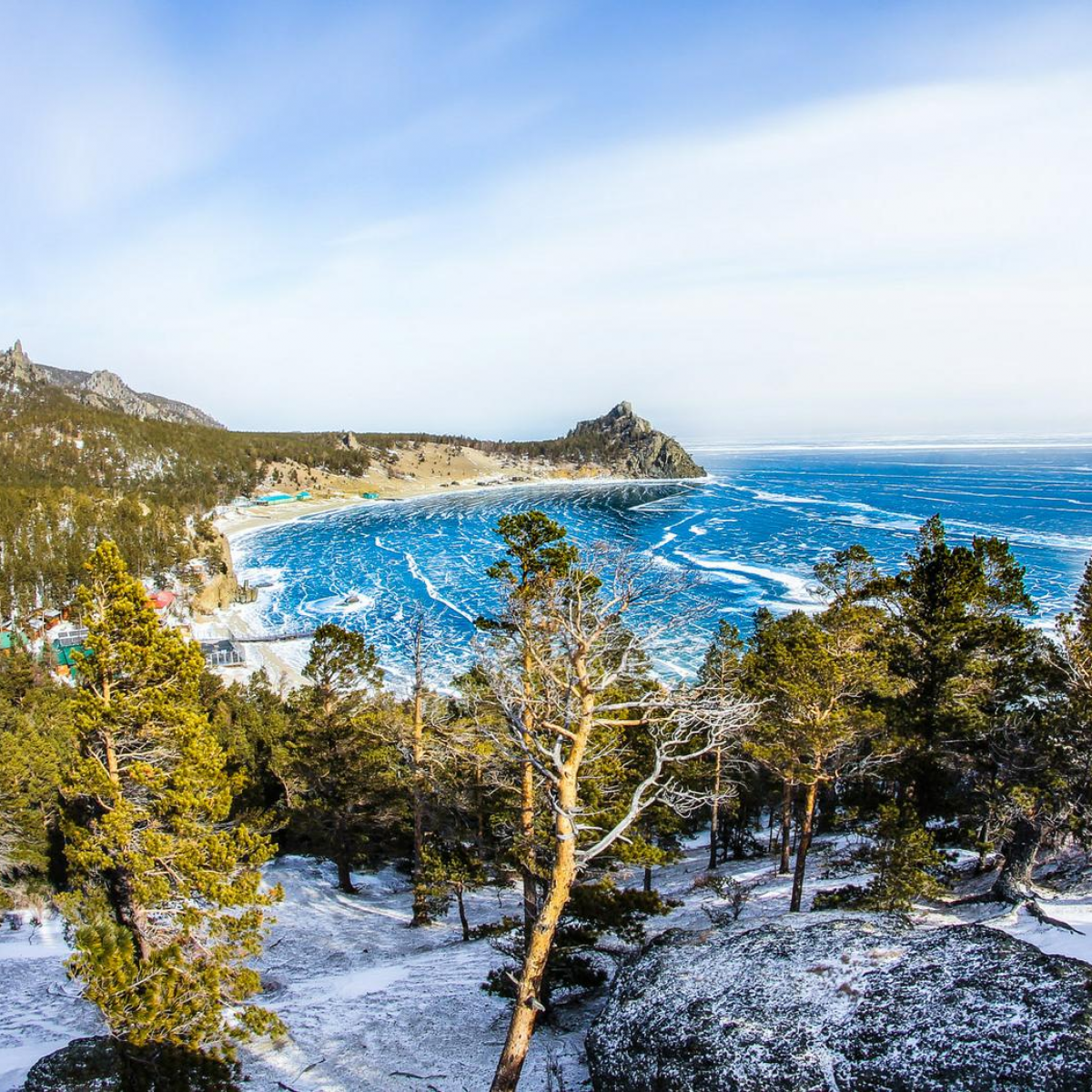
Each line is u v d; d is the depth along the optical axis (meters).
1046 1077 8.20
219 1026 14.73
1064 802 18.27
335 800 31.69
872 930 12.76
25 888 30.77
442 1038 16.75
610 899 17.98
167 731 17.14
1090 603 23.52
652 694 13.06
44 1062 13.27
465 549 160.25
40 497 156.25
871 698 26.33
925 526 26.98
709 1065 10.12
